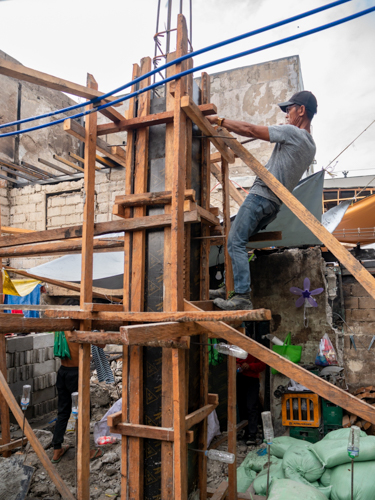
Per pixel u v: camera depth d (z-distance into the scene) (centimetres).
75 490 347
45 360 579
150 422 259
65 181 1007
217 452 248
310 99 290
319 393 189
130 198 264
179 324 218
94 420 541
